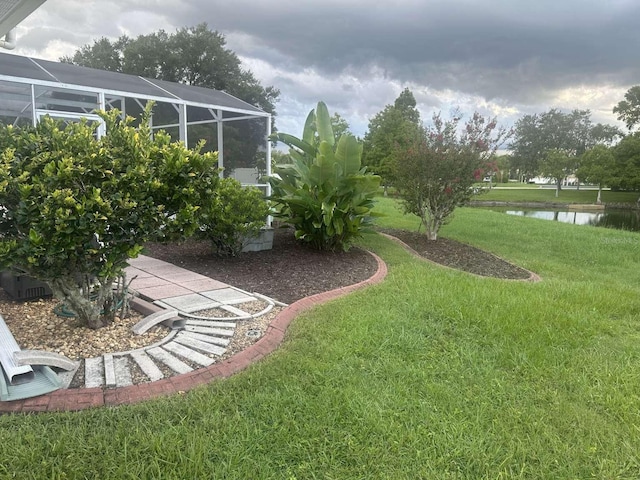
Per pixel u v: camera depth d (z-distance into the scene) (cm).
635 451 232
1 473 191
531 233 1194
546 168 4362
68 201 264
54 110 675
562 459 225
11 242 276
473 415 259
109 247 307
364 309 435
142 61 2147
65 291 331
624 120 4038
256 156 970
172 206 329
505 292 511
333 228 683
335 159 680
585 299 507
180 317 388
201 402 254
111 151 315
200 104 843
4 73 606
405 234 1018
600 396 288
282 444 224
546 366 327
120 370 290
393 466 214
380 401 268
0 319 333
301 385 281
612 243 1044
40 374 270
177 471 198
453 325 403
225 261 632
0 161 290
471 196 916
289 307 437
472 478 208
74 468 196
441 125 880
